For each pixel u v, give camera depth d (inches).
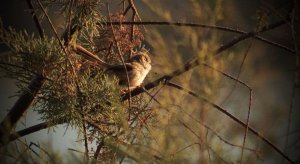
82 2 303.0
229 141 166.4
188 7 204.5
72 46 307.6
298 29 225.1
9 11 495.8
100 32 337.7
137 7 350.6
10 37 274.4
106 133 259.0
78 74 282.7
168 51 184.9
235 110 172.1
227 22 213.8
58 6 303.9
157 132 166.7
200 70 176.9
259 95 184.5
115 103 216.4
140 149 167.3
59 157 155.0
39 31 293.7
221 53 193.0
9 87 406.9
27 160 163.0
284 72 196.4
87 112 268.1
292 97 172.4
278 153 166.6
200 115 169.0
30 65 274.7
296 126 168.7
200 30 187.0
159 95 190.2
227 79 185.8
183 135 165.8
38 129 269.1
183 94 175.0
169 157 161.9
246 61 189.8
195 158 162.2
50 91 269.1
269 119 169.2
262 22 241.1
